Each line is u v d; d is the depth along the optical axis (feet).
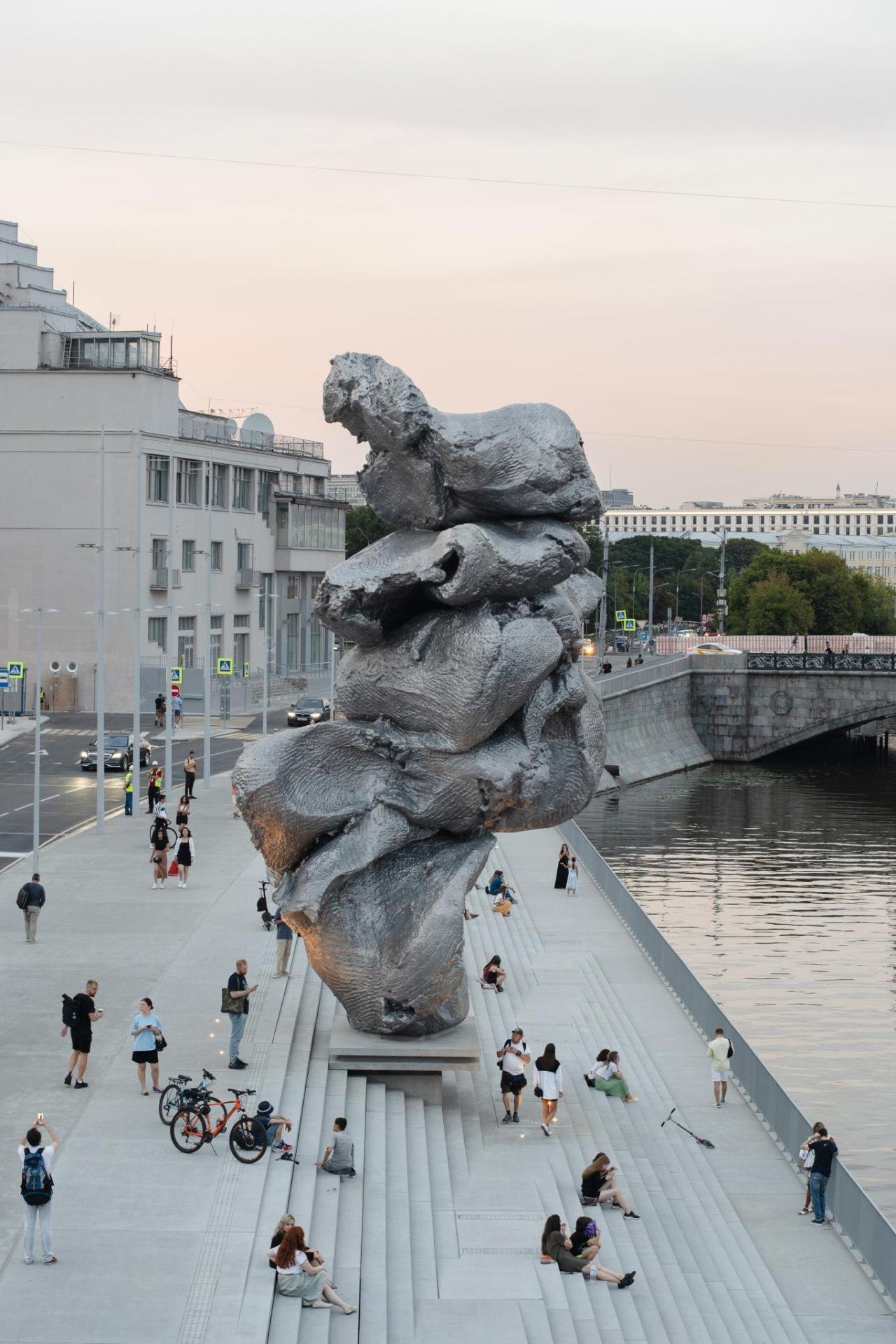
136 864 193.98
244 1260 80.84
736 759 486.79
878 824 368.07
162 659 417.90
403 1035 114.42
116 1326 73.87
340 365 116.47
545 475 114.11
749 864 316.40
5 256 460.55
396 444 114.73
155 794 239.50
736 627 630.74
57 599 409.69
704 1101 131.03
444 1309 85.20
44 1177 79.77
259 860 196.44
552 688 117.19
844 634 631.15
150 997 128.57
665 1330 89.30
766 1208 111.86
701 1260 101.45
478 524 116.47
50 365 411.13
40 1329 73.36
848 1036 192.65
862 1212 104.27
